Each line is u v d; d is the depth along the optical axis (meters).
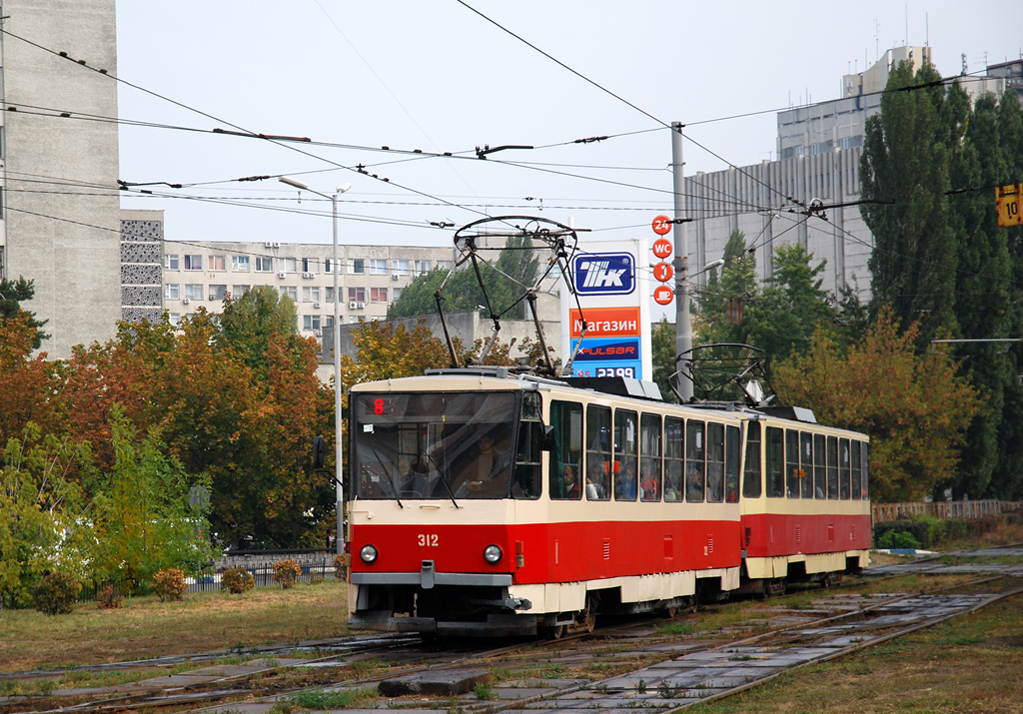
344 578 47.06
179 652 23.48
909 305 81.75
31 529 36.66
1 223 93.25
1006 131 89.00
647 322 55.06
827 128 165.38
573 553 23.50
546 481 22.66
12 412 56.59
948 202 81.94
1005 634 22.36
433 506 22.12
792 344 85.50
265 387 62.88
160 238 179.12
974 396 77.81
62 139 94.94
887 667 18.42
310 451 59.59
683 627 25.58
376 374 61.56
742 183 164.38
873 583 41.41
